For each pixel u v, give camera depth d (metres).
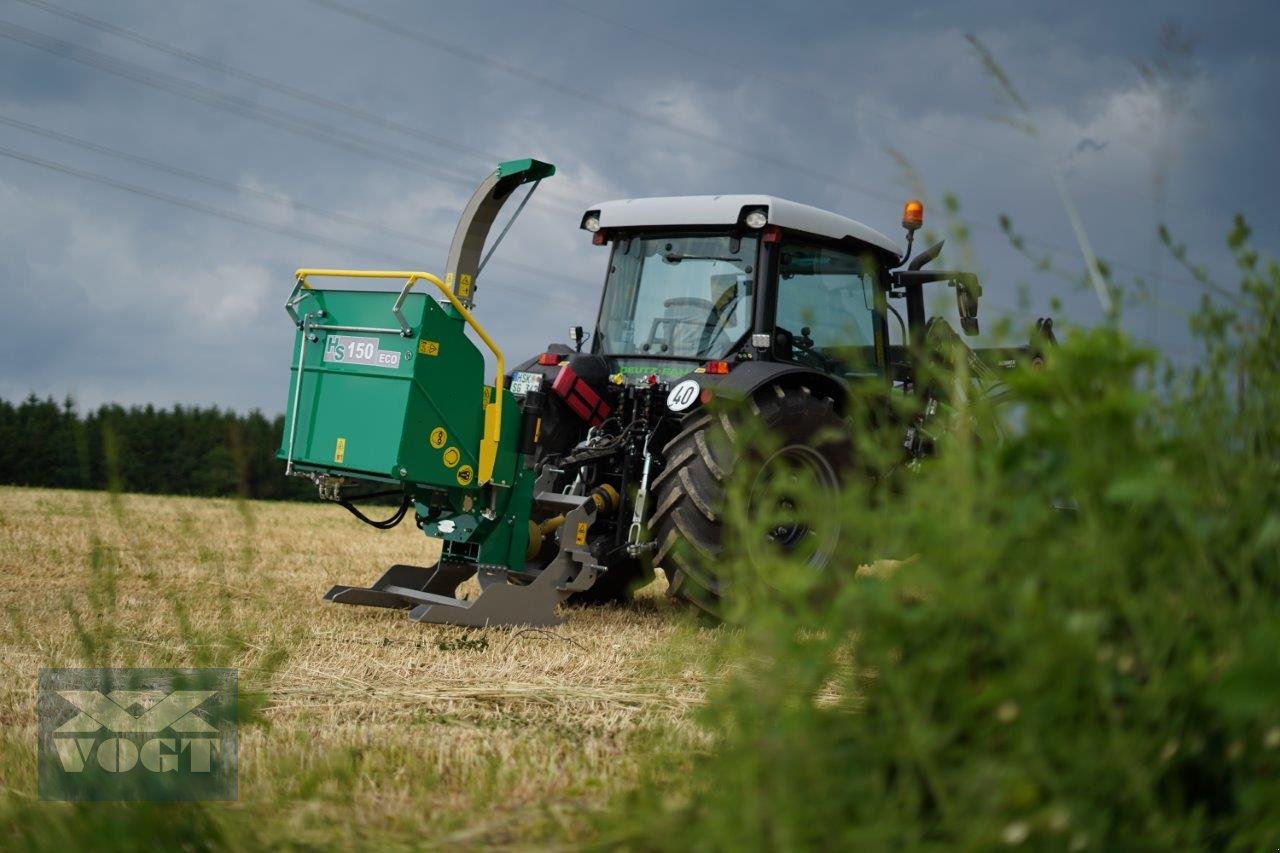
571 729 3.39
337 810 2.47
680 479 5.48
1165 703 1.63
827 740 1.77
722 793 1.86
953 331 1.83
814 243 6.16
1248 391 1.89
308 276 5.66
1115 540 1.63
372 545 10.41
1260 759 1.66
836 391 5.96
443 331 5.32
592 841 2.10
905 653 1.75
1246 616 1.65
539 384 5.93
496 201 6.05
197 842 2.16
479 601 5.34
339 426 5.48
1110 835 1.66
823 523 1.74
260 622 5.20
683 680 4.09
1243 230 1.94
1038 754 1.59
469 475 5.43
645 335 6.30
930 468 1.75
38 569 7.22
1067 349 1.63
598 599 6.67
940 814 1.72
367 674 4.23
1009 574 1.64
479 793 2.62
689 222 6.10
